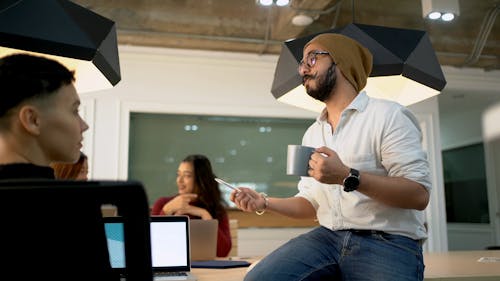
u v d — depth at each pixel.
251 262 2.03
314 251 1.48
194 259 2.06
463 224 7.30
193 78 4.83
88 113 4.55
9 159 0.78
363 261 1.39
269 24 4.50
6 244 0.60
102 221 0.64
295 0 3.89
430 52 2.43
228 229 3.08
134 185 0.62
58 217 0.62
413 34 2.42
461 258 2.15
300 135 5.07
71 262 0.62
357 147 1.51
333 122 1.66
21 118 0.77
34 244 0.61
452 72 5.39
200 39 4.56
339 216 1.51
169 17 4.34
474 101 6.13
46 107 0.79
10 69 0.77
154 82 4.74
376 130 1.47
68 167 2.22
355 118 1.55
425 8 3.65
